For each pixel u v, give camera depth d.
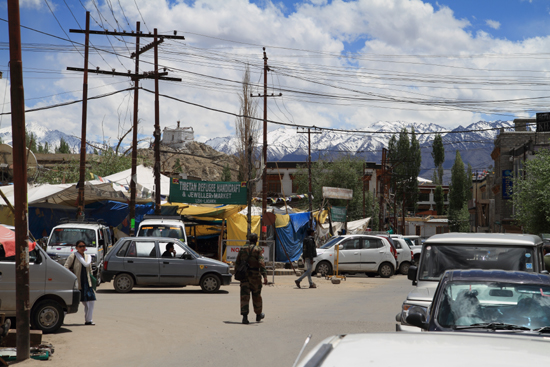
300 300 16.22
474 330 5.12
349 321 12.02
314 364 2.52
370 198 62.38
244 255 11.78
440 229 94.44
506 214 53.69
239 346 9.22
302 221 32.00
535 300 5.41
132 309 13.68
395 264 25.89
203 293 17.62
